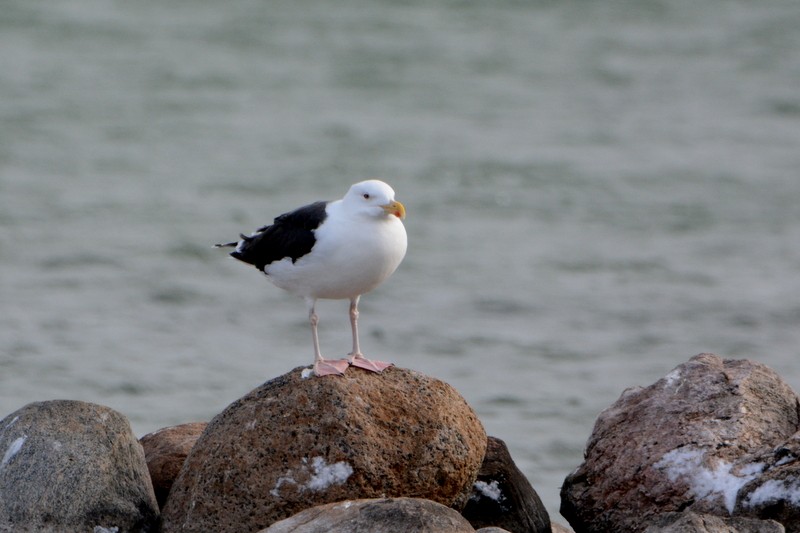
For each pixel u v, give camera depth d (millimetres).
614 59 38781
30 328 19969
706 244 24906
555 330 20516
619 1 44938
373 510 8820
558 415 16938
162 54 38094
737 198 27688
